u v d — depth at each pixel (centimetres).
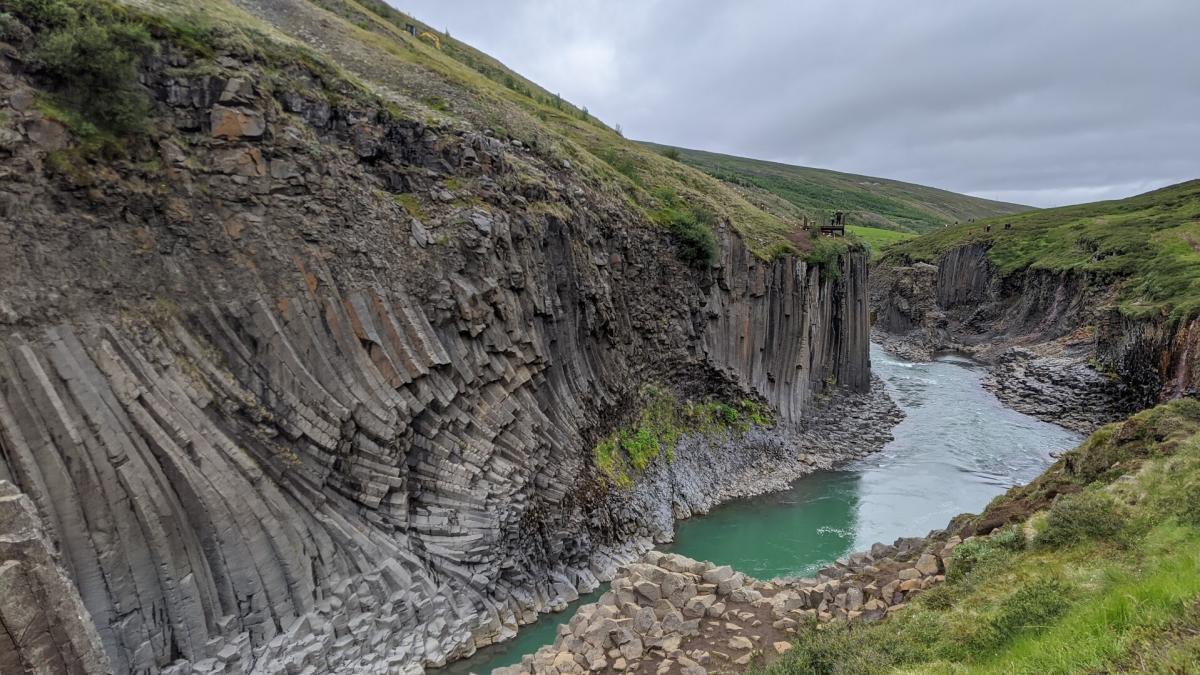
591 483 3288
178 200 2178
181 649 1833
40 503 1662
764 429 4950
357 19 5166
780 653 1616
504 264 3038
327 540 2189
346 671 2058
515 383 2992
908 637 1461
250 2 4066
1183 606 1097
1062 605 1326
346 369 2398
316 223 2475
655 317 4434
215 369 2092
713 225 4978
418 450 2550
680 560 2105
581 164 4309
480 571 2511
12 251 1798
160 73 2264
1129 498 1766
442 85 4112
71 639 1170
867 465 4838
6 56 1920
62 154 1945
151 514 1816
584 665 1750
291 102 2606
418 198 2920
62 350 1802
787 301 5391
